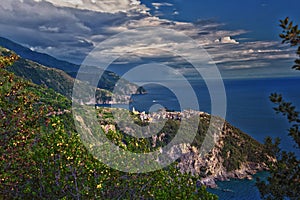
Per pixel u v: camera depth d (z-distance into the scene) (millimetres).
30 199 12852
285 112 7043
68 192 13016
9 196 12453
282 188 8312
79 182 13070
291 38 6574
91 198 12961
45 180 12875
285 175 7766
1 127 13086
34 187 13070
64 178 12797
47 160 13047
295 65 6586
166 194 12539
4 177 11859
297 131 6910
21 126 13273
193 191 13258
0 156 12688
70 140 13164
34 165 13055
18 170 12805
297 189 7914
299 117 6934
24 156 13070
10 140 13031
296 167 7680
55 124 13266
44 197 12922
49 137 13195
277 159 8312
